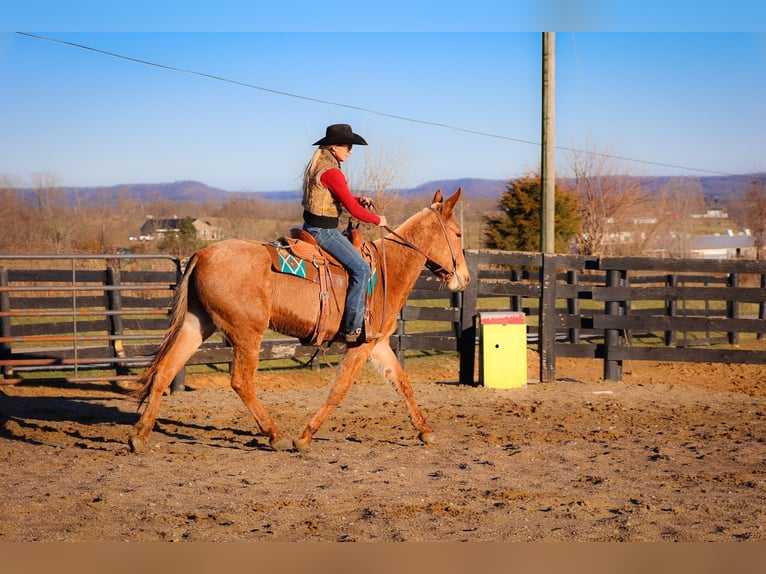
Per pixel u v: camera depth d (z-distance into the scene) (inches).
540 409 428.8
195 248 1879.9
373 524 229.8
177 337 313.6
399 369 343.3
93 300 536.1
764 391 513.0
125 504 246.7
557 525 230.2
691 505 250.8
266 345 523.5
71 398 448.5
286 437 327.9
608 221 2116.1
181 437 351.3
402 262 336.8
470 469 296.5
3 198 2037.4
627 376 581.6
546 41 591.5
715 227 4077.3
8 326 479.5
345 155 327.9
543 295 520.4
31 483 269.0
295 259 312.3
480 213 1802.4
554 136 598.5
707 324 511.5
